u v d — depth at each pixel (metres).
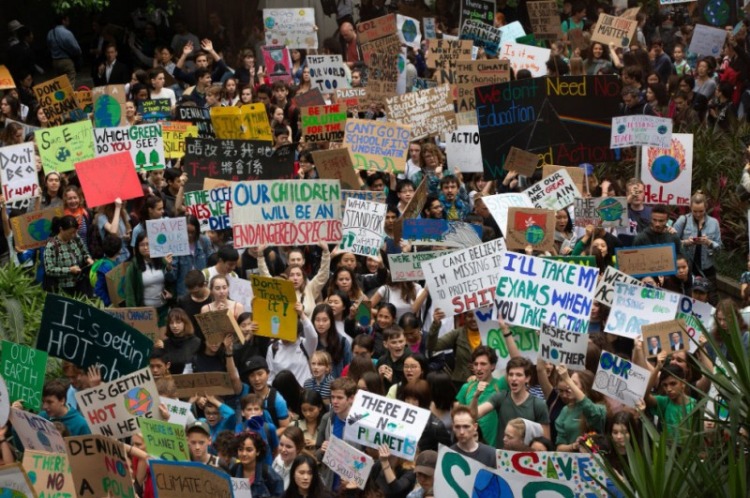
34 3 29.91
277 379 12.30
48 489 9.47
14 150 17.19
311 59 23.05
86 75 29.67
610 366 11.25
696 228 16.59
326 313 13.04
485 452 10.23
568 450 10.53
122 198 16.69
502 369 12.71
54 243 15.89
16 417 10.42
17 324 15.18
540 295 13.05
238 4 29.94
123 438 11.08
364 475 10.38
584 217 15.29
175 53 27.81
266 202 14.39
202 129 20.38
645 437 8.46
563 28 28.86
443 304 13.27
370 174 18.34
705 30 25.72
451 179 17.23
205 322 12.41
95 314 11.61
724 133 20.83
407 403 10.93
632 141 16.89
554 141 17.23
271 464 11.04
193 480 9.30
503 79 19.59
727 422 8.52
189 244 15.64
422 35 28.41
